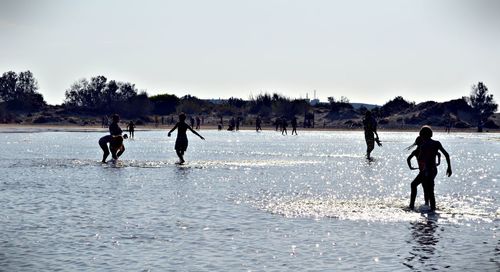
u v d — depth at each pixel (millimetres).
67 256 16406
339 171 42938
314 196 28891
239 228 20469
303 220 22141
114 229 20078
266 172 41125
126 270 15070
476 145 98062
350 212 24047
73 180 34719
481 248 17766
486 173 44125
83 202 25969
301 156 59812
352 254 16922
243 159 54281
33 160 49938
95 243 17984
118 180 34906
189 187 31766
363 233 19875
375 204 26438
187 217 22453
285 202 26609
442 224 21625
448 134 178500
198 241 18375
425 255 16859
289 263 15883
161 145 80000
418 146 26062
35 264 15578
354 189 32156
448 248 17766
